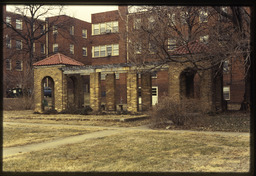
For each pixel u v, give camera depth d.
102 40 43.00
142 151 9.84
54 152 9.86
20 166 8.04
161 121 17.05
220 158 8.69
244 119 17.97
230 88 33.97
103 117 21.33
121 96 40.53
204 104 21.31
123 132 14.60
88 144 11.27
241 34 17.59
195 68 20.30
